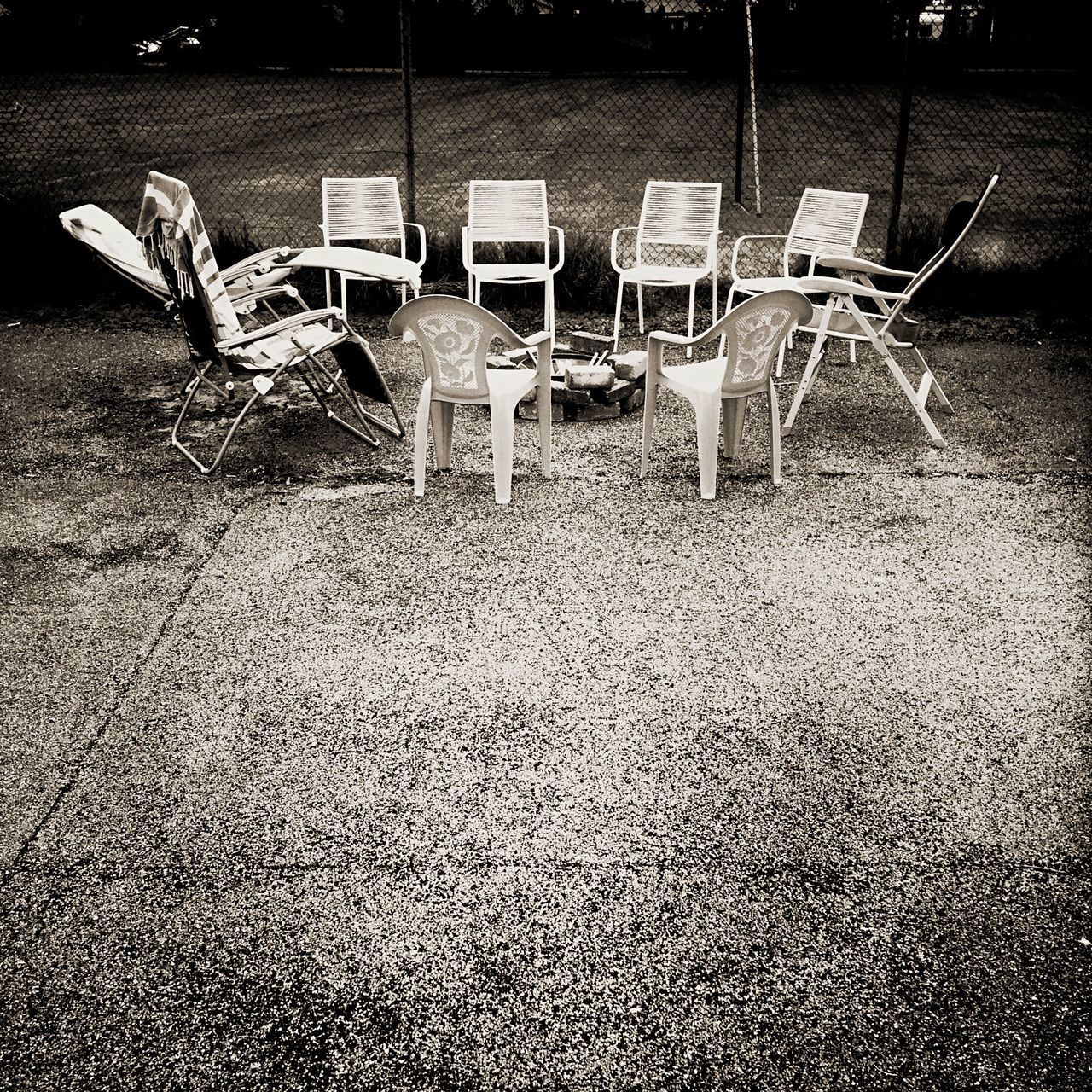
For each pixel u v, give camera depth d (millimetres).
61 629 3602
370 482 4770
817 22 18375
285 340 4781
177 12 20359
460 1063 2090
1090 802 2773
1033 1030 2150
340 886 2518
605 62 20062
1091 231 8930
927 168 12672
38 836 2678
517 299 7430
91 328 7059
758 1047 2117
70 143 14445
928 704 3182
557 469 4902
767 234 9305
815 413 5605
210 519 4418
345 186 6676
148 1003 2225
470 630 3580
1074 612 3672
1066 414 5555
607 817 2732
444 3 19906
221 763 2943
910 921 2416
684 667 3369
